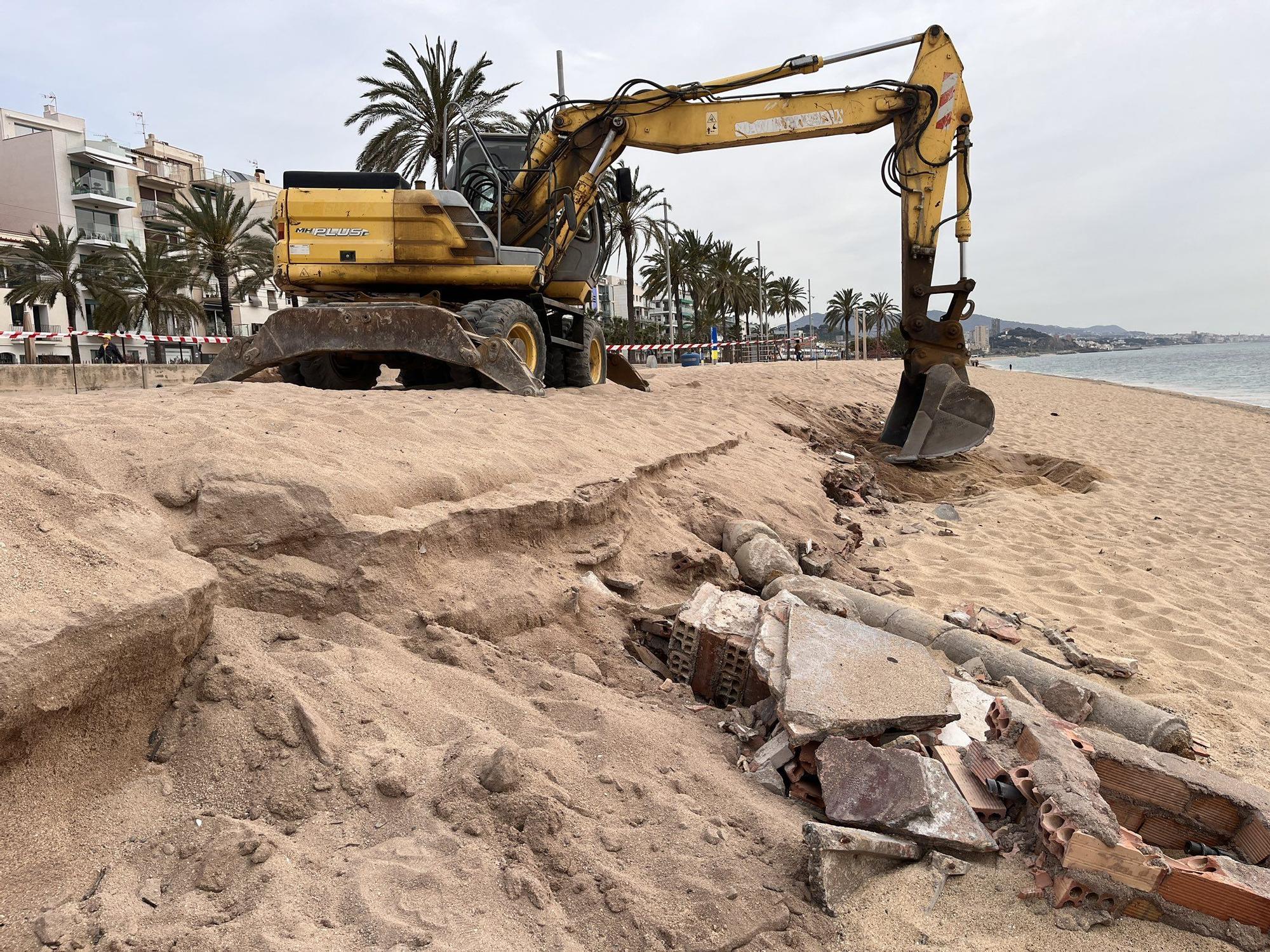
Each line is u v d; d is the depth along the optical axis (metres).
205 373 9.21
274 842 2.50
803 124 11.01
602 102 10.94
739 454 9.19
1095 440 18.72
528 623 4.19
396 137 26.89
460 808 2.74
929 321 11.80
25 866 2.33
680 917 2.48
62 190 41.41
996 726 3.57
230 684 2.95
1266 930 2.62
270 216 52.72
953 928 2.61
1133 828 3.25
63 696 2.42
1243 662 5.48
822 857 2.68
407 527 3.94
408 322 8.62
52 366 14.77
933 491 11.27
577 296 11.88
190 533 3.55
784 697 3.49
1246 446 18.36
